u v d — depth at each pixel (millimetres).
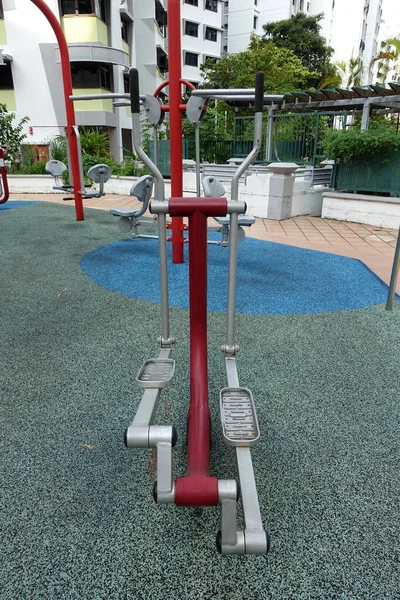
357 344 2533
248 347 2480
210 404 1902
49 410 1846
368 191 7785
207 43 28797
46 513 1311
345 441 1663
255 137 1790
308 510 1331
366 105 8289
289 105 9500
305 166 9430
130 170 10664
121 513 1314
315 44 26734
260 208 7527
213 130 10945
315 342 2557
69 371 2186
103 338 2588
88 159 10367
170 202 1428
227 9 33344
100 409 1854
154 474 1475
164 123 11844
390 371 2213
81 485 1422
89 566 1146
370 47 51344
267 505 1349
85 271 4035
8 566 1144
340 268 4320
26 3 13719
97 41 14281
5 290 3471
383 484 1444
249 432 1229
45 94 14609
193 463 1180
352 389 2033
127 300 3271
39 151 14734
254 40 24047
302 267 4344
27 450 1592
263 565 1150
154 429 1176
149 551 1189
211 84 19641
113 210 4945
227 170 9070
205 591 1080
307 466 1524
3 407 1865
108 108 15586
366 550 1197
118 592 1077
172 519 1295
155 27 19781
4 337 2588
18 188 10539
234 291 1578
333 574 1127
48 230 5949
